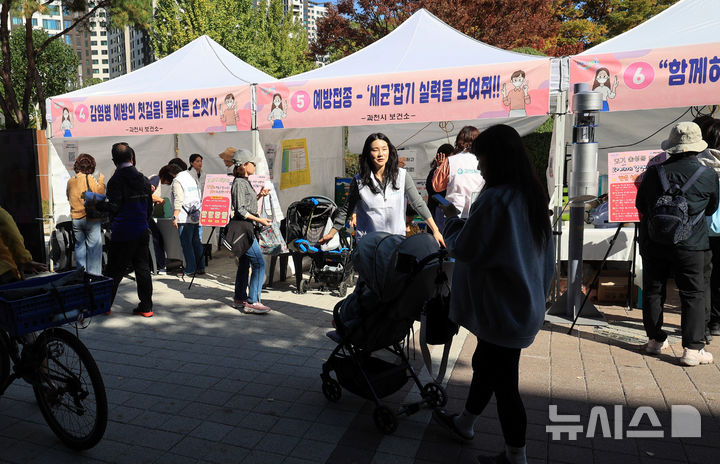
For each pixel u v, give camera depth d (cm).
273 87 698
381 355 420
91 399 308
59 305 299
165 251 854
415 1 1861
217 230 1042
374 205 448
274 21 4934
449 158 559
